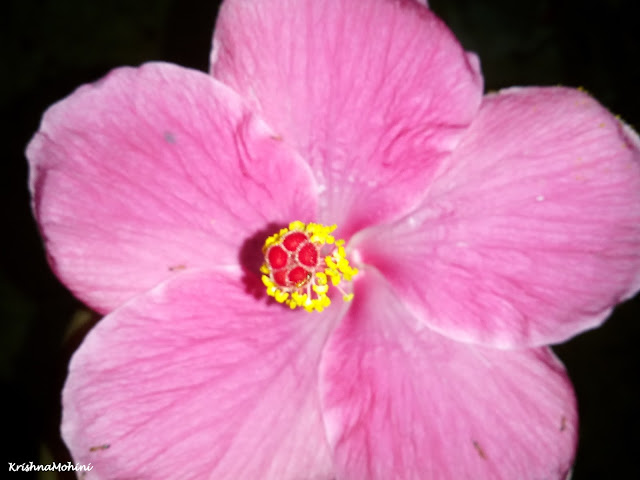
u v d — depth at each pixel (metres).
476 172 0.10
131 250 0.09
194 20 0.16
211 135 0.09
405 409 0.10
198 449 0.09
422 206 0.10
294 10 0.09
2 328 0.15
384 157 0.10
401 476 0.09
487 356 0.10
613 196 0.09
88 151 0.09
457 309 0.10
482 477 0.09
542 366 0.09
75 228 0.09
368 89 0.09
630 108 0.16
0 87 0.16
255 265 0.10
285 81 0.10
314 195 0.10
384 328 0.10
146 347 0.09
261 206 0.10
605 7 0.16
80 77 0.16
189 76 0.09
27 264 0.16
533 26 0.16
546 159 0.09
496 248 0.10
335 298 0.11
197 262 0.10
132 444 0.09
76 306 0.15
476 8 0.16
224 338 0.10
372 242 0.11
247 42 0.09
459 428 0.10
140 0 0.16
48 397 0.15
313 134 0.10
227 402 0.10
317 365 0.10
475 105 0.09
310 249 0.10
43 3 0.16
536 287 0.09
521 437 0.09
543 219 0.09
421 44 0.09
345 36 0.09
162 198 0.10
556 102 0.09
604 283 0.09
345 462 0.09
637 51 0.16
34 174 0.09
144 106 0.09
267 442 0.10
